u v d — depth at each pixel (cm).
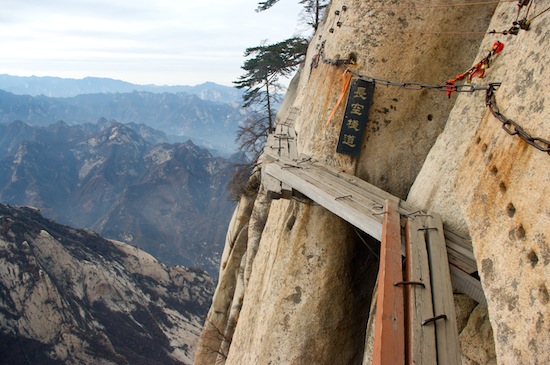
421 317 623
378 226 864
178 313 9106
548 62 598
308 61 2595
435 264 733
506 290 540
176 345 8100
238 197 3084
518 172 577
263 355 1212
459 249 799
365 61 1245
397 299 660
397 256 745
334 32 1381
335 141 1270
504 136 638
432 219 873
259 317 1320
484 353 745
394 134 1221
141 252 10069
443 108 1193
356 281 1214
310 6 3269
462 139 928
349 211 938
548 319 458
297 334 1173
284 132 1762
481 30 1176
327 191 1039
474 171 705
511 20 929
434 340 592
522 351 486
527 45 688
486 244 611
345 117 1230
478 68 886
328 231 1195
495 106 709
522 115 610
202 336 2695
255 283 1559
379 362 562
